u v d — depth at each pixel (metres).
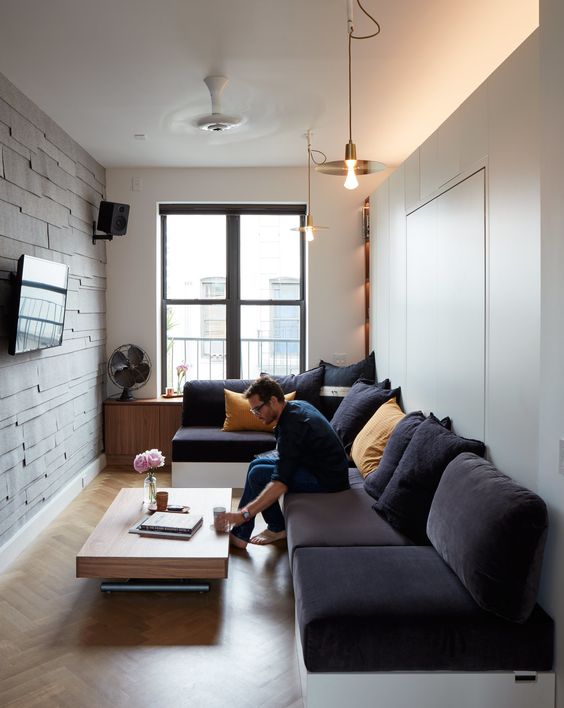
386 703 1.98
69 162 4.51
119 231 5.10
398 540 2.69
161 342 5.92
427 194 3.53
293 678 2.38
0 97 3.30
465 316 2.90
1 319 3.27
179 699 2.24
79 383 4.74
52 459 4.09
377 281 5.04
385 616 1.99
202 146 4.85
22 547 3.55
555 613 2.00
